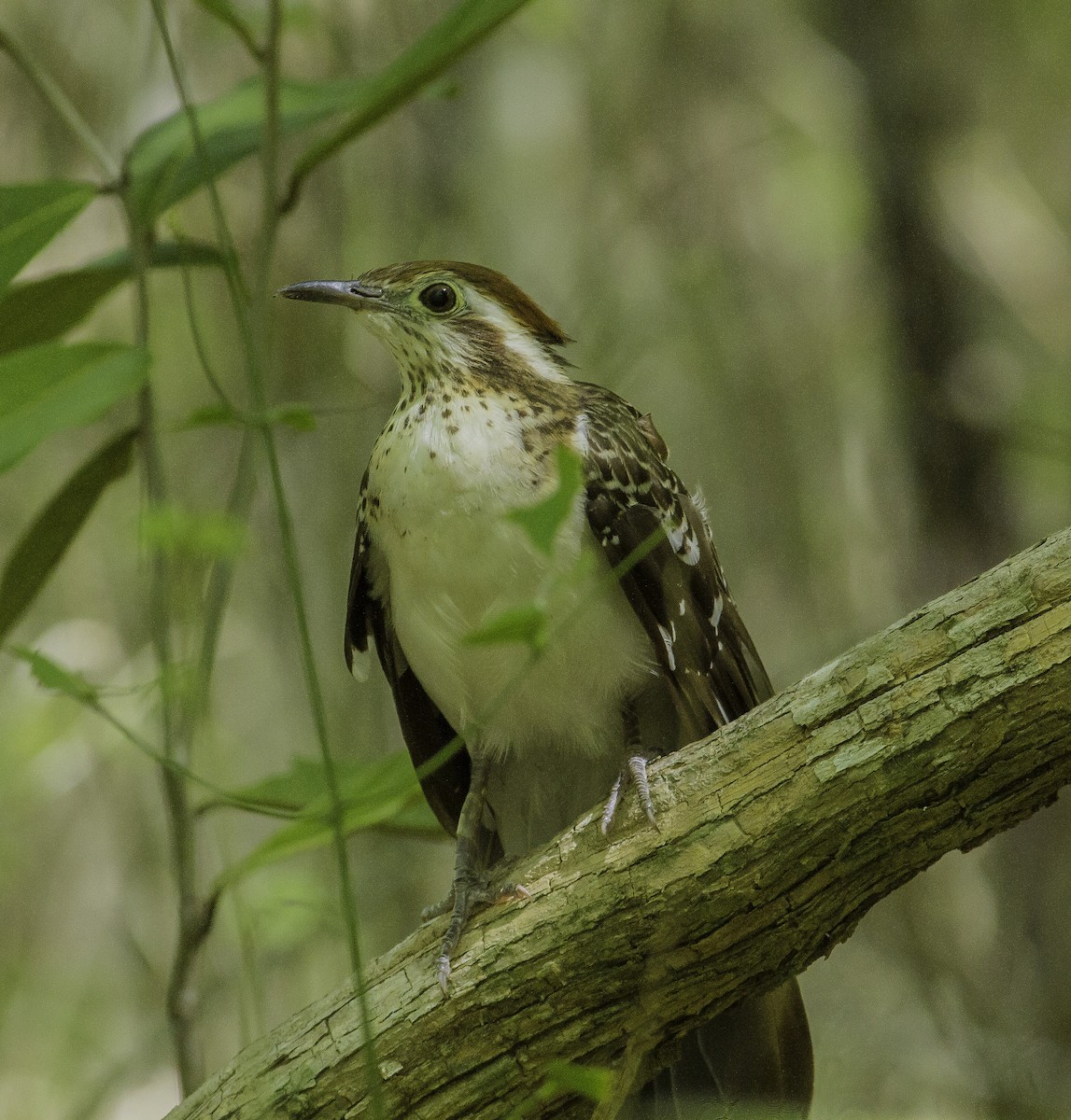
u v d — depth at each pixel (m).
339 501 11.96
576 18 14.09
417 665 7.95
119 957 13.57
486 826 8.56
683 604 7.77
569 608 7.49
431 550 7.49
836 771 5.89
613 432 7.76
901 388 12.95
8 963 13.42
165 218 8.09
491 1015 6.27
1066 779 5.88
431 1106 6.34
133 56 11.93
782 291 13.94
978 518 12.63
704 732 7.93
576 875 6.24
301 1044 6.44
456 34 6.91
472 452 7.49
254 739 13.09
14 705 12.28
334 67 11.52
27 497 13.61
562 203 13.78
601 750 8.16
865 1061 10.92
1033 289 13.27
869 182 13.20
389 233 12.90
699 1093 7.25
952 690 5.76
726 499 13.77
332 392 11.79
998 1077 10.69
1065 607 5.66
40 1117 12.53
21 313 7.54
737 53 14.20
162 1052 12.27
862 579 13.55
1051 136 15.03
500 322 8.01
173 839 7.38
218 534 5.90
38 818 14.24
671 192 13.68
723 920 6.10
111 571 13.02
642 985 6.19
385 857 11.95
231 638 12.92
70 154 12.68
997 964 12.02
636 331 12.84
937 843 5.99
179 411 12.32
